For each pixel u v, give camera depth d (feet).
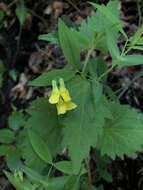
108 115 0.82
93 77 0.89
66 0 1.83
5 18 1.90
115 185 1.47
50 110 0.90
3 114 1.75
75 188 0.85
